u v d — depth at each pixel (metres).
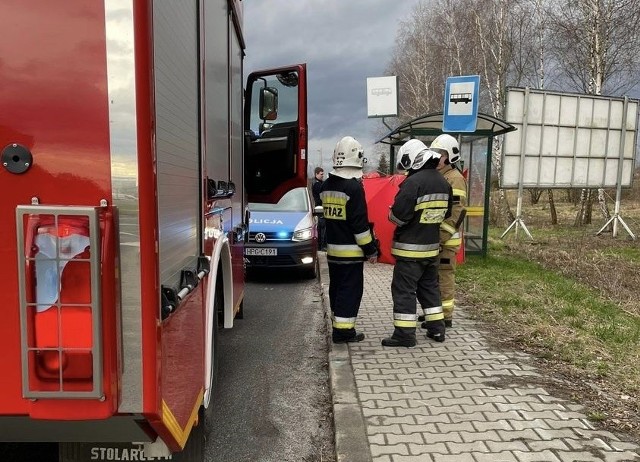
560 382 4.38
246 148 5.94
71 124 1.77
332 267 5.41
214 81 3.40
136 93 1.77
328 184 5.29
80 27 1.75
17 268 1.78
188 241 2.54
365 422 3.64
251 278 10.00
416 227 5.18
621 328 5.98
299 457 3.51
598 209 24.20
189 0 2.54
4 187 1.78
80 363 1.75
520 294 7.57
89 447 2.36
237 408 4.25
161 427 1.93
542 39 20.89
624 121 14.54
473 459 3.15
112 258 1.78
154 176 1.82
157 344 1.84
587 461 3.13
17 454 3.26
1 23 1.75
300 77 5.50
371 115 15.55
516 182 13.93
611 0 16.03
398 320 5.29
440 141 5.92
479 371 4.62
